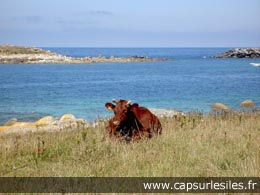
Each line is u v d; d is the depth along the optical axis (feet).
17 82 256.11
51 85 237.66
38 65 453.17
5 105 149.89
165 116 71.05
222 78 286.25
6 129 79.61
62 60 505.66
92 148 40.98
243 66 448.24
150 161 37.01
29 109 139.33
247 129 52.19
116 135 46.98
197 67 431.43
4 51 533.14
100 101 161.89
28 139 52.03
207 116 69.72
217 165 36.17
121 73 342.03
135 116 47.88
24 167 37.42
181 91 202.08
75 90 208.85
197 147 41.96
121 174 33.71
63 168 36.04
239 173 33.50
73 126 67.46
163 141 45.24
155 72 353.92
